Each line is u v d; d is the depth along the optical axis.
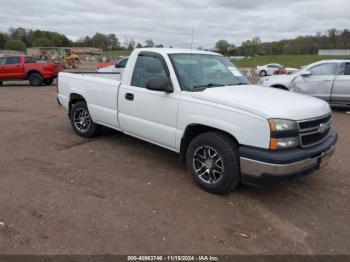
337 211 4.16
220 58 5.64
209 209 4.04
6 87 17.58
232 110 4.04
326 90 11.08
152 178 4.84
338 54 81.50
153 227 3.59
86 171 4.98
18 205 3.89
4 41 112.31
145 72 5.21
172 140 4.79
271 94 4.54
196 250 3.26
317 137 4.26
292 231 3.68
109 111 5.81
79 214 3.76
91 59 69.75
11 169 4.93
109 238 3.36
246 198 4.36
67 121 8.23
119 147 6.15
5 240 3.25
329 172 5.41
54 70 18.67
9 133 6.88
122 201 4.11
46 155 5.59
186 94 4.54
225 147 4.12
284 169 3.80
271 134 3.78
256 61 75.12
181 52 5.18
